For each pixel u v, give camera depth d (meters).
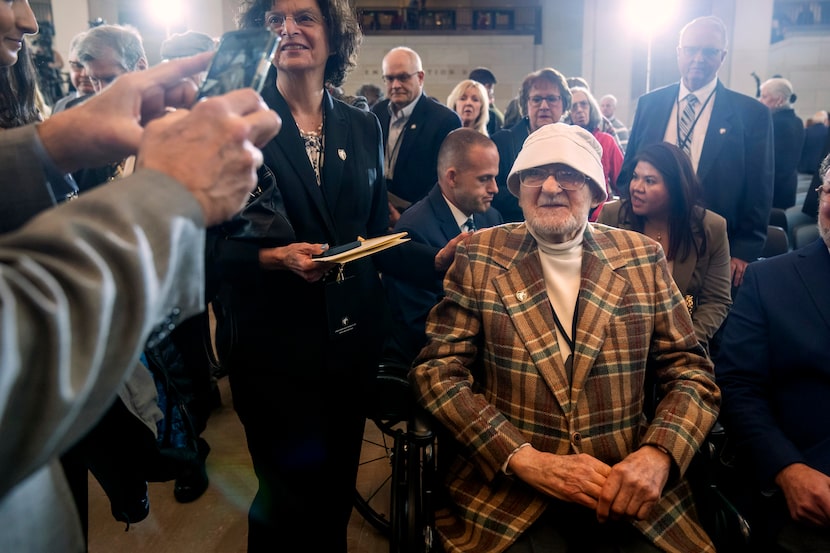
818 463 1.46
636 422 1.53
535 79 3.39
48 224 0.46
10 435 0.43
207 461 2.66
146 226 0.49
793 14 12.50
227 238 1.40
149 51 9.66
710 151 2.88
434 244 2.20
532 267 1.60
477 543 1.41
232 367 1.52
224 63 0.71
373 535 2.17
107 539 2.14
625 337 1.51
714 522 1.44
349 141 1.59
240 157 0.56
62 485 0.60
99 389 0.47
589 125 4.30
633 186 2.26
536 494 1.46
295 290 1.49
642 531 1.38
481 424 1.45
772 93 4.65
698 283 2.24
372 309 1.61
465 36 12.36
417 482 1.43
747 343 1.64
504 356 1.55
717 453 1.56
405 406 2.10
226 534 2.17
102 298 0.44
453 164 2.21
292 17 1.47
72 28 9.04
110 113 0.65
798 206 5.34
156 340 0.55
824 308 1.56
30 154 0.64
